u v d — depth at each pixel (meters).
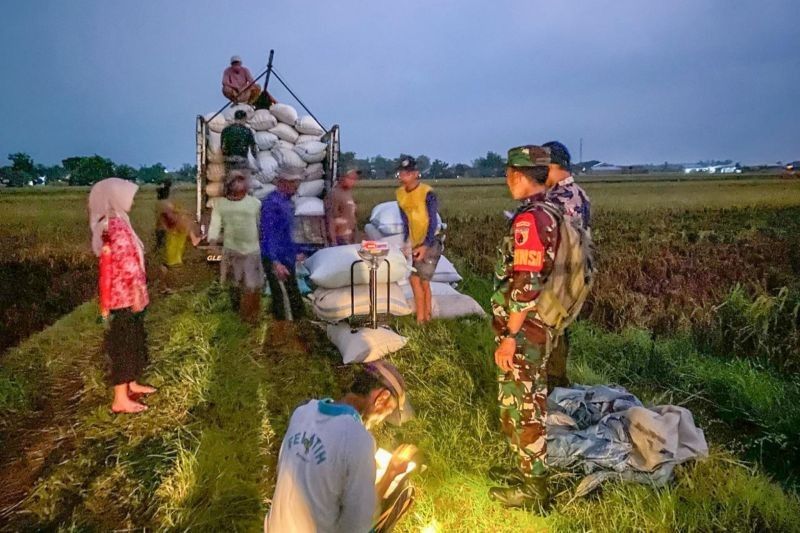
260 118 9.59
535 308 3.36
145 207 27.61
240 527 3.41
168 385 5.34
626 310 7.65
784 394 5.05
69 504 3.68
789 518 3.43
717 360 5.97
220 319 7.14
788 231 16.48
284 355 6.19
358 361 5.70
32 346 6.56
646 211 24.41
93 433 4.52
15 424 4.77
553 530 3.37
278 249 6.54
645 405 4.82
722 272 10.19
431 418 4.61
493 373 5.43
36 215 21.39
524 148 3.34
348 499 2.34
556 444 3.99
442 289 7.47
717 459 4.02
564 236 3.31
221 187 9.09
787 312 7.26
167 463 4.02
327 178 9.80
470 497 3.64
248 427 4.58
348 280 6.17
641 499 3.56
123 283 4.66
